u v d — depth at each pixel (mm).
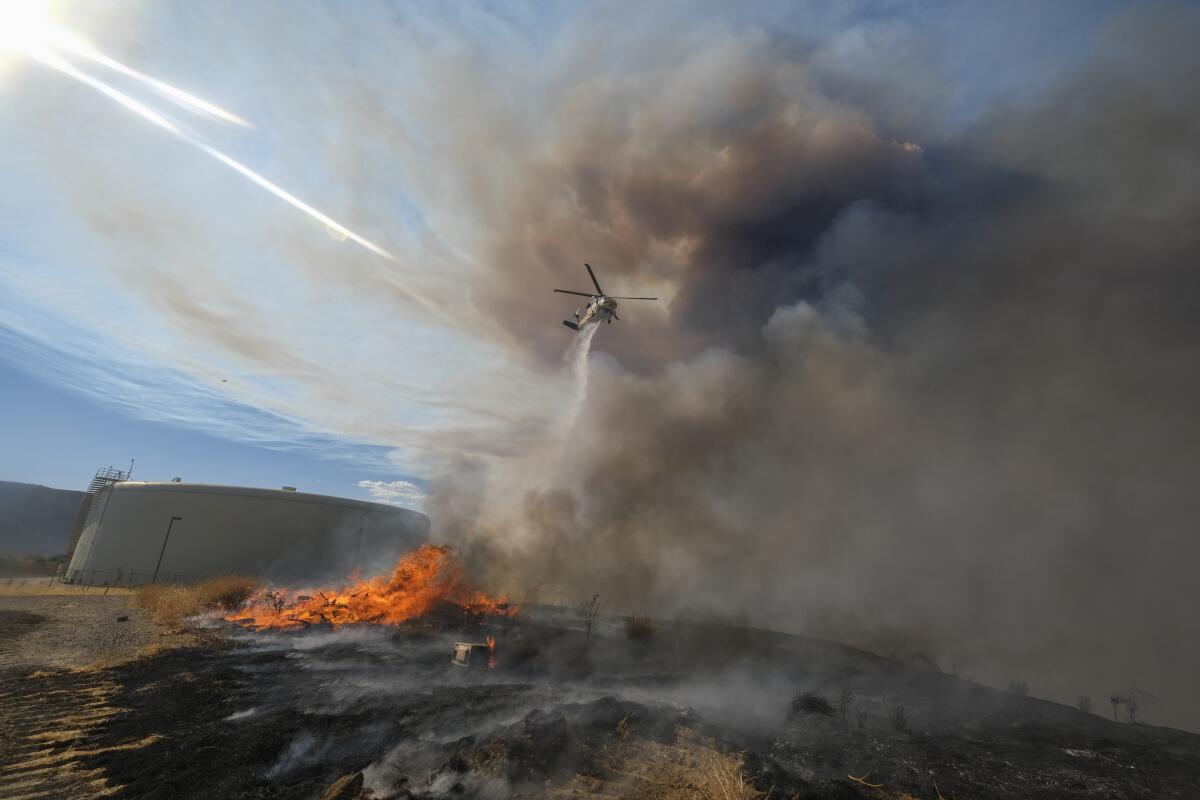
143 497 56844
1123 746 13484
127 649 17859
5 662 14977
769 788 8602
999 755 11992
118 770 8180
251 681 14625
